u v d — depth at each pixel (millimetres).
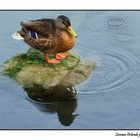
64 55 17297
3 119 15594
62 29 17000
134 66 17344
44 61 17109
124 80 16797
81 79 16734
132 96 16219
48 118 15602
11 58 17438
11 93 16406
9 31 18781
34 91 16438
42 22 17172
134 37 18703
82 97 16234
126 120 15453
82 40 18547
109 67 17297
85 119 15531
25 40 17250
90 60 17469
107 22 19469
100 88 16500
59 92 16406
